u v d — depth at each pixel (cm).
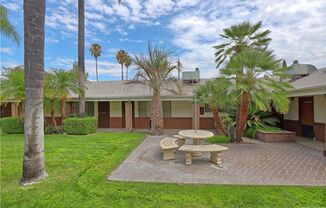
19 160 776
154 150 957
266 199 451
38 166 566
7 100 1449
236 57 1049
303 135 1327
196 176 609
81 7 1559
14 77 1423
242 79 1029
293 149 970
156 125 1460
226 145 1068
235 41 1347
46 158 803
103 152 907
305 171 649
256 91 998
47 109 1554
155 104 1472
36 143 563
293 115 1414
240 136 1134
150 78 1466
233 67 1035
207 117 1739
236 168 684
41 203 439
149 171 656
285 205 425
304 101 1316
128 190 505
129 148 990
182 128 1788
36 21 550
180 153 898
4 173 627
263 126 1304
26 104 555
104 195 477
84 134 1449
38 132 566
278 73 1020
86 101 1822
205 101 1273
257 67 1007
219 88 1089
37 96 561
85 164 723
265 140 1170
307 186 527
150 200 453
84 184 541
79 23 1560
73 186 530
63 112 1566
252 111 1284
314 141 1162
